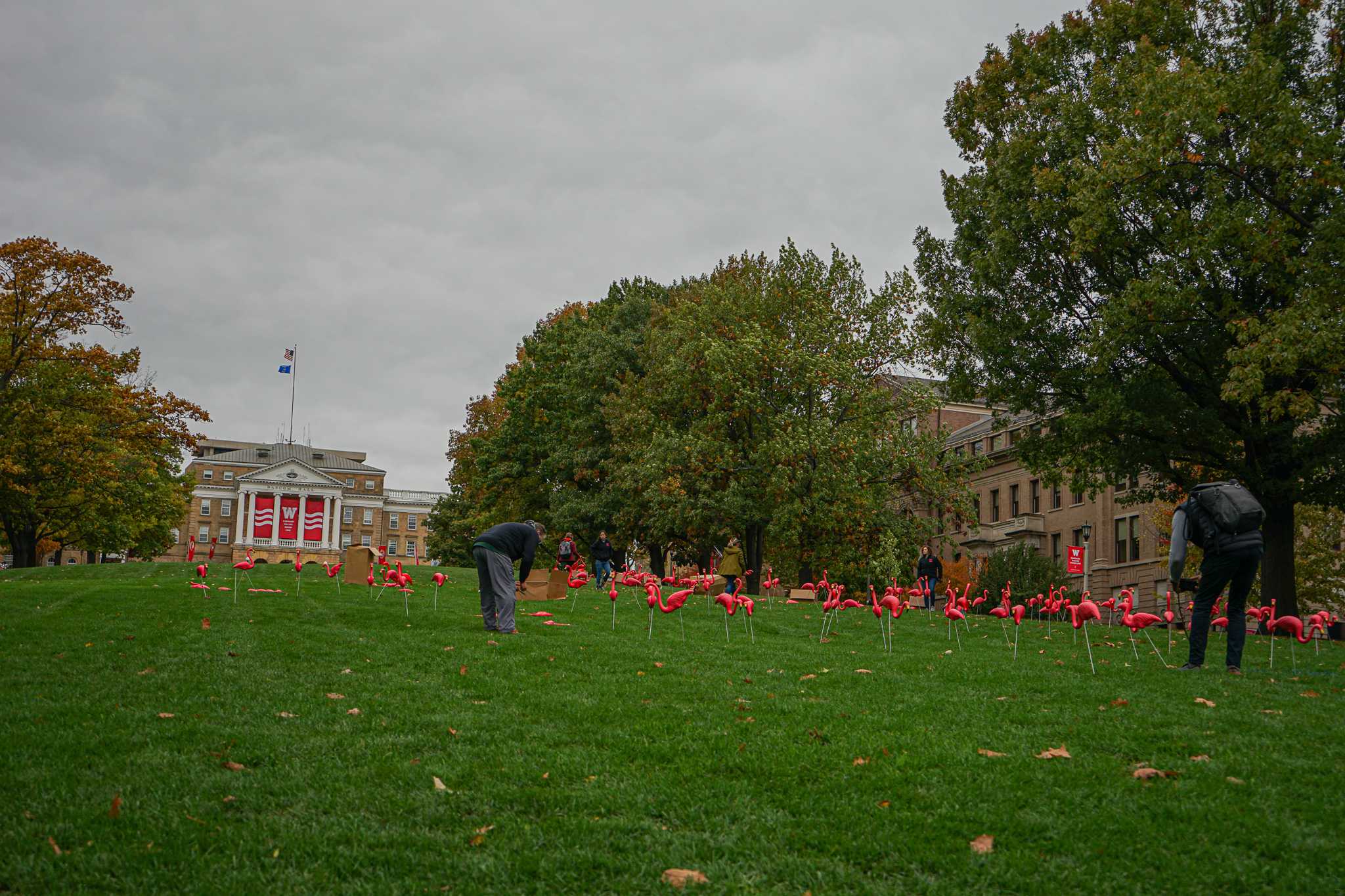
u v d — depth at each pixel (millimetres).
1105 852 5145
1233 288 22812
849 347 35531
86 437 38875
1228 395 19578
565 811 5891
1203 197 22719
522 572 14711
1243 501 10969
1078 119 24250
